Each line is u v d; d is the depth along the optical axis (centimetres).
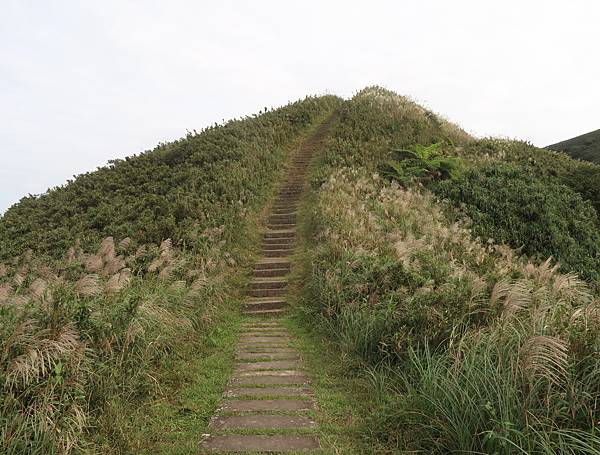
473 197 1438
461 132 2586
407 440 390
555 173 1805
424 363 493
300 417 448
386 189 1418
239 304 960
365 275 760
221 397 503
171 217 1182
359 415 451
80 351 415
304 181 1786
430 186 1592
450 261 845
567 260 1194
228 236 1173
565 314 460
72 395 387
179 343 632
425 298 590
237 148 1878
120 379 455
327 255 965
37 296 477
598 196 1595
